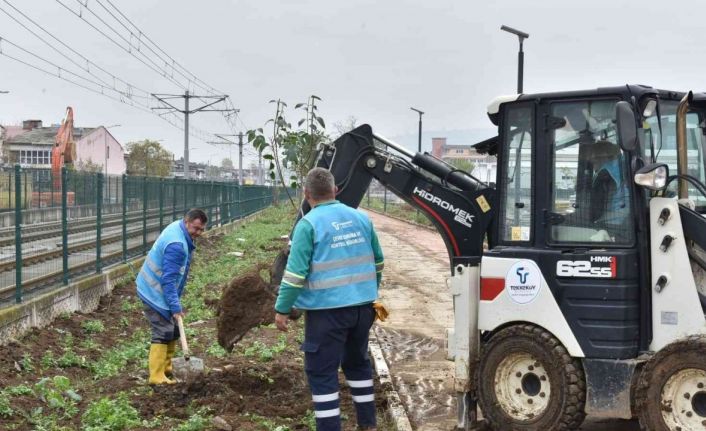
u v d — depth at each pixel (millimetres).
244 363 9242
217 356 9727
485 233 7605
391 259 24109
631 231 6426
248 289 8000
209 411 7238
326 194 6367
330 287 6121
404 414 7488
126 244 16188
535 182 6844
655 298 6332
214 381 8211
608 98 6543
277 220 42625
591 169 6633
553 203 6766
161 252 8250
